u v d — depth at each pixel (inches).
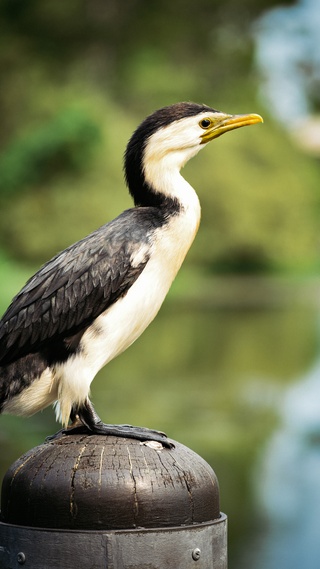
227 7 1883.6
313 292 1781.5
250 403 645.9
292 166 1966.0
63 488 142.8
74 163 1466.5
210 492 147.6
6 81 1625.2
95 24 1758.1
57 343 179.3
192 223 189.0
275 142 1936.5
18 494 145.9
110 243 182.4
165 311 1368.1
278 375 788.6
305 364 861.8
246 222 1846.7
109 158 1467.8
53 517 142.9
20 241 1460.4
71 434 173.2
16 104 1605.6
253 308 1427.2
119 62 1781.5
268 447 498.6
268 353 940.6
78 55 1766.7
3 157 1475.1
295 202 1919.3
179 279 1764.3
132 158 193.3
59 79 1720.0
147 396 671.1
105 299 180.1
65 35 1740.9
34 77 1628.9
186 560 143.3
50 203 1457.9
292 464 458.6
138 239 183.2
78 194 1455.5
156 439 153.5
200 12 1856.5
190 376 780.6
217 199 1828.2
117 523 141.9
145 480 143.2
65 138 1440.7
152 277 184.4
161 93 1734.7
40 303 179.0
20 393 180.7
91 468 144.0
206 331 1133.7
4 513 149.3
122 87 1749.5
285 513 373.7
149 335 1090.1
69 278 179.8
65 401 178.9
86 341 179.8
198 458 151.0
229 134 1870.1
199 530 144.3
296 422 578.2
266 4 1897.1
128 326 184.1
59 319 178.4
